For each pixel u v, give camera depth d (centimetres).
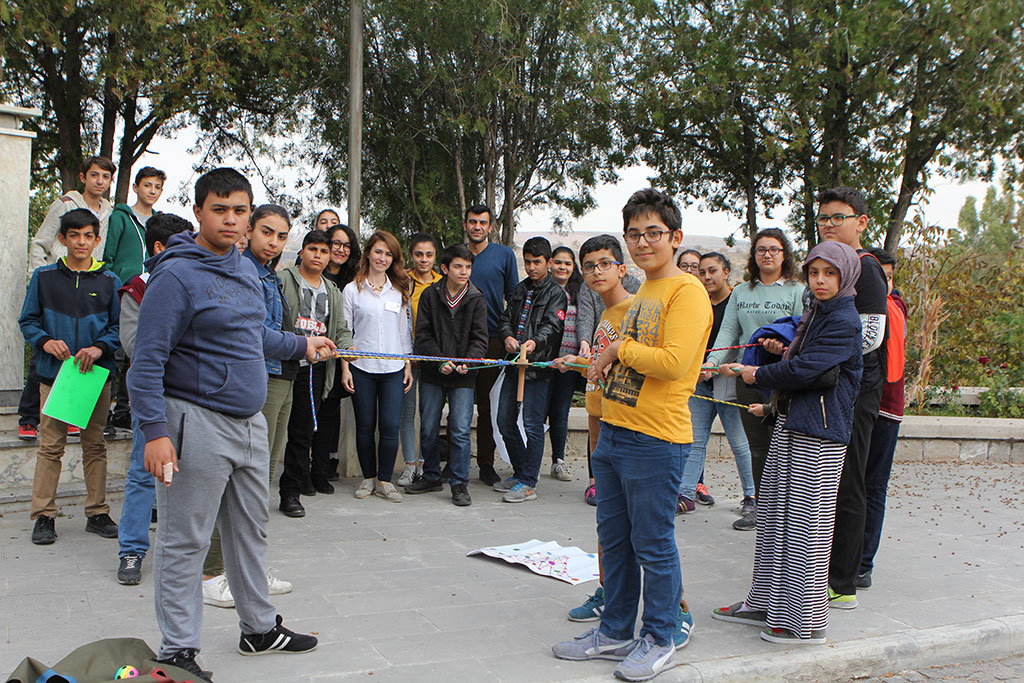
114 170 658
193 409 312
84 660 297
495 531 563
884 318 413
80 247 511
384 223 1323
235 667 338
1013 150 1641
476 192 1257
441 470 735
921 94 1523
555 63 1159
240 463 326
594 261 375
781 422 392
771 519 396
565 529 573
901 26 1443
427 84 1115
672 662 347
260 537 344
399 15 1072
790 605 379
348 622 390
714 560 514
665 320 336
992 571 507
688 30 1630
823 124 1548
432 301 640
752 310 596
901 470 854
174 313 304
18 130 662
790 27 1565
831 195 428
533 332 655
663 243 343
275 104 1442
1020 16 1413
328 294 611
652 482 335
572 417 833
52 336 503
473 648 364
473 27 1052
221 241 322
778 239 586
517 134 1209
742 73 1538
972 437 921
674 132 1731
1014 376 1147
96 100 1344
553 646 366
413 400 686
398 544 525
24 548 490
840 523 425
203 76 1168
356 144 877
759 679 353
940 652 391
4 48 1062
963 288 1194
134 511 437
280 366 521
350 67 874
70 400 485
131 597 414
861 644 380
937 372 1162
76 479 610
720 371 420
